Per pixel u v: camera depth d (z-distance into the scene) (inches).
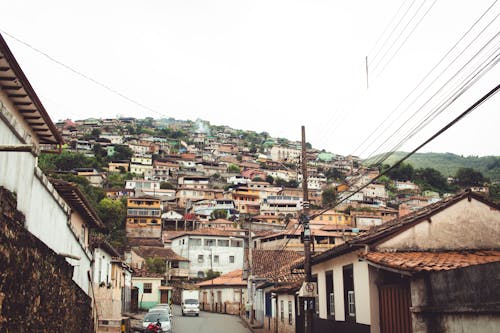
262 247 3238.2
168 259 3061.0
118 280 1359.5
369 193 4923.7
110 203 3782.0
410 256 539.8
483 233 592.4
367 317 594.2
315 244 2768.2
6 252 299.0
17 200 348.5
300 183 5964.6
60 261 462.3
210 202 4822.8
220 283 2401.6
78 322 583.8
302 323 857.5
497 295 327.9
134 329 1178.6
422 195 5009.8
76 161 5502.0
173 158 6894.7
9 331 302.5
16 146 267.9
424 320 417.4
